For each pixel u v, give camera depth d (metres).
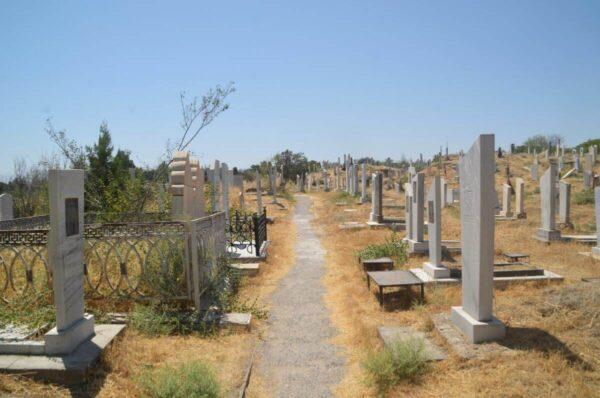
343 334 7.03
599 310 6.04
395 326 6.80
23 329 5.51
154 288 7.11
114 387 4.66
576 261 11.00
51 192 4.96
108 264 7.75
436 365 5.12
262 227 13.91
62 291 5.06
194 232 7.15
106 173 14.41
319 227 20.98
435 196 9.44
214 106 13.24
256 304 8.62
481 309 5.64
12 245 6.28
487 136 5.68
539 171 43.03
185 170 8.89
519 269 9.39
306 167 64.75
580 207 21.50
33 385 4.59
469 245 5.98
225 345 6.28
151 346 5.84
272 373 5.65
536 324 5.92
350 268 11.60
